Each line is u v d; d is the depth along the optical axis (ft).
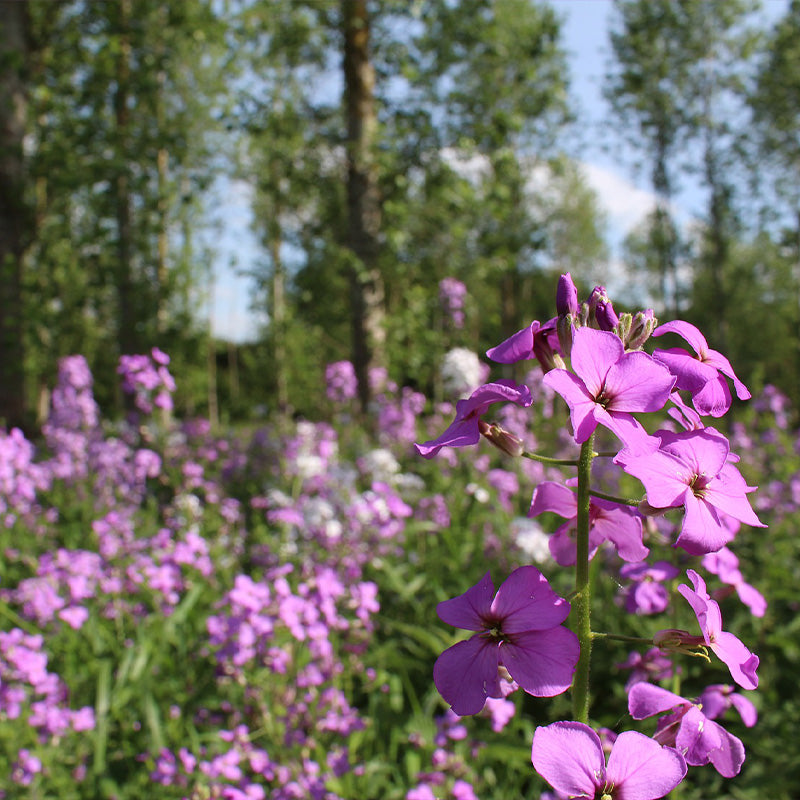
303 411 80.69
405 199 39.47
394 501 18.65
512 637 4.79
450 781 11.24
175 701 13.89
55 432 30.30
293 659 12.78
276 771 11.38
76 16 44.55
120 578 17.02
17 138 44.75
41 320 44.45
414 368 38.45
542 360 5.40
